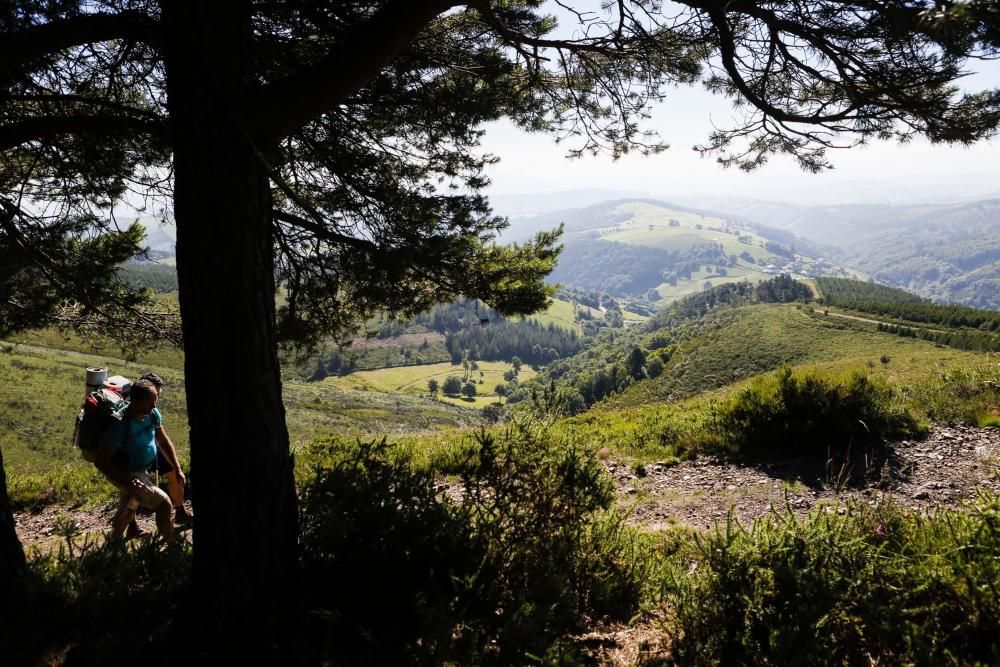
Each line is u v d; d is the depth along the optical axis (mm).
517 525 3809
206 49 2787
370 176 5938
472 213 6340
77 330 7828
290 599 3201
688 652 2943
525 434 3984
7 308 7270
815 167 4465
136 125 3826
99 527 7371
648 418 11227
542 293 6551
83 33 3277
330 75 3113
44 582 3676
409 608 3250
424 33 4902
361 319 6938
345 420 105188
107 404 4789
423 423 121875
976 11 2611
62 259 6613
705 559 3330
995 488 6180
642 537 5152
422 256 5859
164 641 3133
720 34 4012
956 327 123625
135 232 7383
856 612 2746
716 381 95250
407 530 3559
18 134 3771
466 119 5492
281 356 7234
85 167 5246
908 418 8195
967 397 9039
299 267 6164
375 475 4133
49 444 71625
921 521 3393
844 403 8258
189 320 2996
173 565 4094
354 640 3014
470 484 3889
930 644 2414
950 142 3791
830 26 3639
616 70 4758
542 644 2887
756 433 8406
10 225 5891
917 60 3463
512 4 4863
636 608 3752
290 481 3281
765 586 2975
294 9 4004
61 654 3105
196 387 3018
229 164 2883
